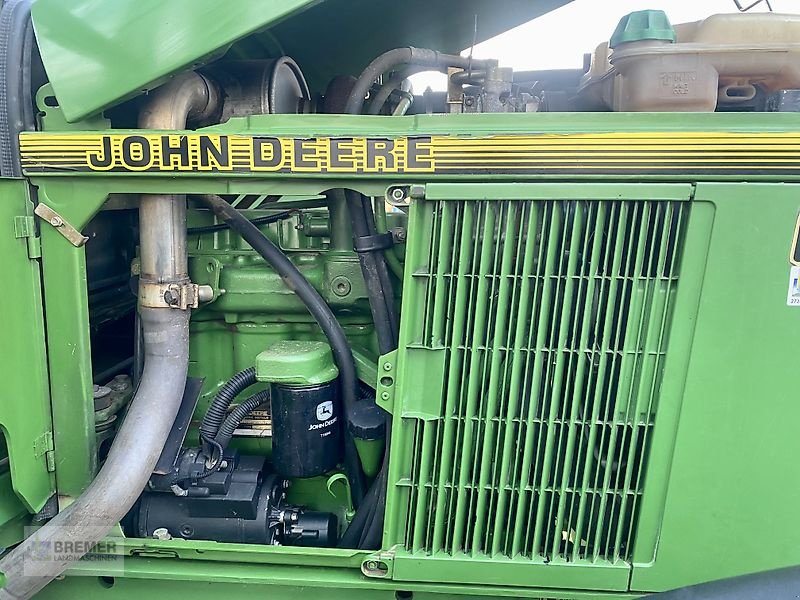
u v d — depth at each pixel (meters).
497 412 1.32
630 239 1.21
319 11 1.73
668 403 1.27
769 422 1.26
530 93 1.96
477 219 1.24
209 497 1.47
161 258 1.38
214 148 1.26
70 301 1.38
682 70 1.31
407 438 1.34
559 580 1.35
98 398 1.55
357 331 1.68
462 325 1.29
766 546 1.32
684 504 1.31
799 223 1.17
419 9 1.91
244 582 1.40
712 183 1.17
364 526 1.49
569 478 1.33
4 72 1.33
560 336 1.26
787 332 1.22
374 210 1.59
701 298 1.22
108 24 1.25
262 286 1.60
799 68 1.31
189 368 1.69
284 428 1.47
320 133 1.26
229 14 1.21
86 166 1.29
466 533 1.38
